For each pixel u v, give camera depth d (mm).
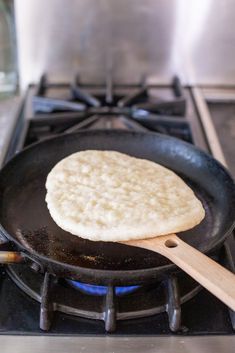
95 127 726
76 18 856
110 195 508
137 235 448
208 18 855
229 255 471
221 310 431
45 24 860
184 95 836
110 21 859
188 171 594
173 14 854
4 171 550
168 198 507
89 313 417
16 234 489
